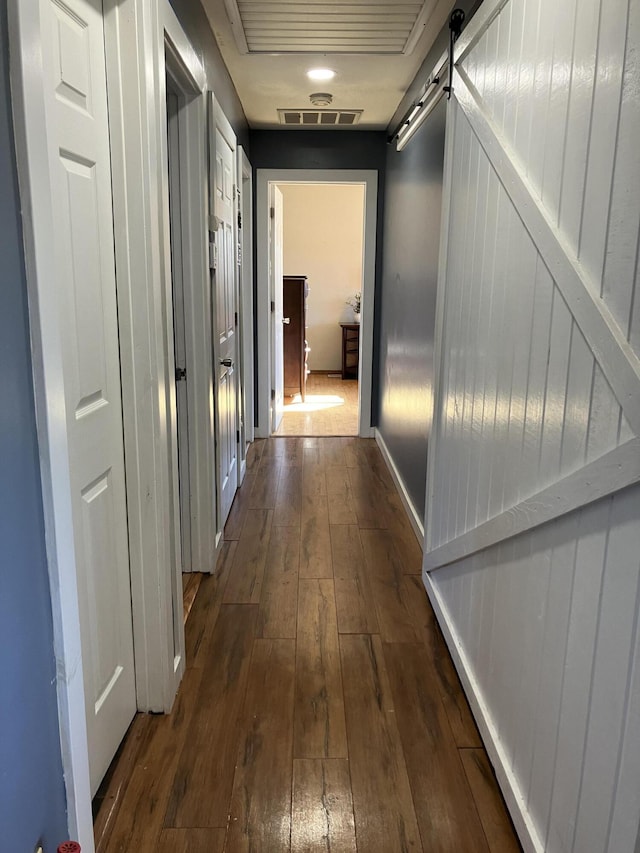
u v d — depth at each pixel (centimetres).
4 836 99
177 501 204
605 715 109
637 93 98
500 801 166
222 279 313
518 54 153
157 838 153
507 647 163
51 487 112
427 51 306
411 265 352
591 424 114
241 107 405
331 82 359
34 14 101
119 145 160
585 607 117
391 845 152
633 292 99
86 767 130
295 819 159
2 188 96
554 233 130
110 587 170
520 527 149
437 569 250
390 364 442
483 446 184
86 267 147
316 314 826
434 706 202
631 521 100
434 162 284
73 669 122
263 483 415
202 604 263
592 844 113
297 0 247
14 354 100
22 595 104
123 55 156
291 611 258
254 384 518
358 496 392
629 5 100
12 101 98
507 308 161
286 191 794
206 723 193
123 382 172
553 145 132
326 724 193
